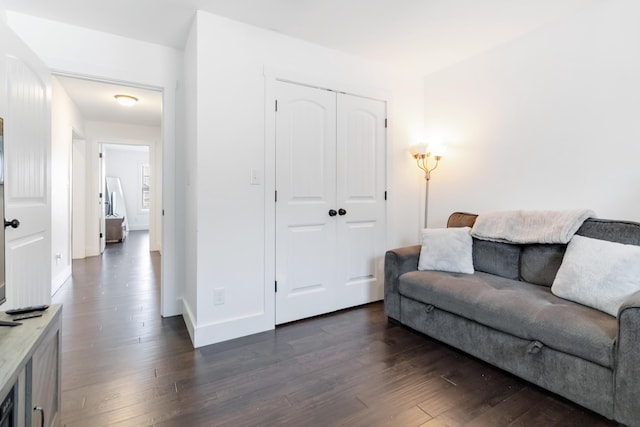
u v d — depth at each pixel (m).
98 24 2.36
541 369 1.66
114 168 9.05
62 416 1.48
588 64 2.22
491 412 1.53
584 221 2.03
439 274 2.38
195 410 1.54
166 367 1.93
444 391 1.70
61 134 3.76
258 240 2.45
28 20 2.24
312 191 2.72
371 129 3.05
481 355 1.96
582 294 1.72
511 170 2.68
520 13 2.27
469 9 2.22
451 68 3.14
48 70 2.22
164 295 2.75
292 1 2.10
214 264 2.27
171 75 2.72
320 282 2.79
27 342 0.99
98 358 2.03
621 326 1.36
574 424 1.45
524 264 2.26
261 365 1.96
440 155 3.14
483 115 2.88
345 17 2.30
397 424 1.45
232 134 2.32
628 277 1.58
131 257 5.32
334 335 2.40
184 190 2.77
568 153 2.34
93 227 5.45
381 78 3.09
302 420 1.47
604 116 2.16
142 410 1.53
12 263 1.76
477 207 2.95
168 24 2.36
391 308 2.59
